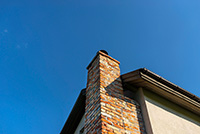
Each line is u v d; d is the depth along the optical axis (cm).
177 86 588
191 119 615
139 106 543
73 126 733
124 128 459
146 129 491
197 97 617
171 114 568
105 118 446
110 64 606
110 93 514
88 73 623
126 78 575
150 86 571
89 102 527
